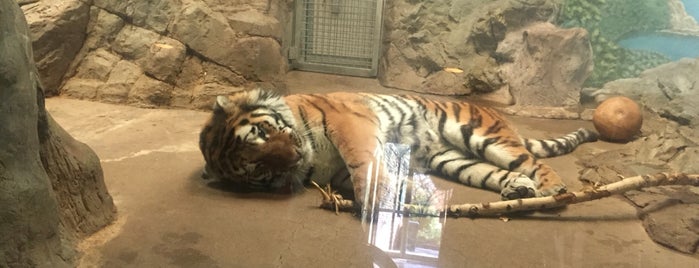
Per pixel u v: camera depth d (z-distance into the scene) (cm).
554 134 466
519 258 289
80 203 306
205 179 392
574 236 317
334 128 373
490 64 615
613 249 304
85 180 313
